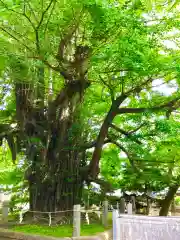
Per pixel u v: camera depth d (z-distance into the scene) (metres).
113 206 16.38
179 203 26.00
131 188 19.02
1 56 13.14
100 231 12.48
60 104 15.34
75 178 15.32
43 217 14.41
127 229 8.18
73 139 15.50
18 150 16.05
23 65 13.72
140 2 12.21
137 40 11.79
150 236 7.83
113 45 12.02
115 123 16.95
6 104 16.83
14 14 11.86
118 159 18.64
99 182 16.52
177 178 18.62
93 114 16.95
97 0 10.55
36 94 15.66
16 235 12.17
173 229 7.57
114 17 11.08
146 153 16.45
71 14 11.82
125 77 14.01
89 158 17.17
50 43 12.97
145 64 11.92
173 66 12.30
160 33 12.80
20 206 16.58
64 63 13.16
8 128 15.90
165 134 15.11
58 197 14.70
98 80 15.09
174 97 15.40
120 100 14.83
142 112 14.78
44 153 14.87
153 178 17.17
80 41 13.97
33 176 15.17
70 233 11.88
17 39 12.16
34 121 15.41
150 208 19.81
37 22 11.69
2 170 16.67
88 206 16.14
